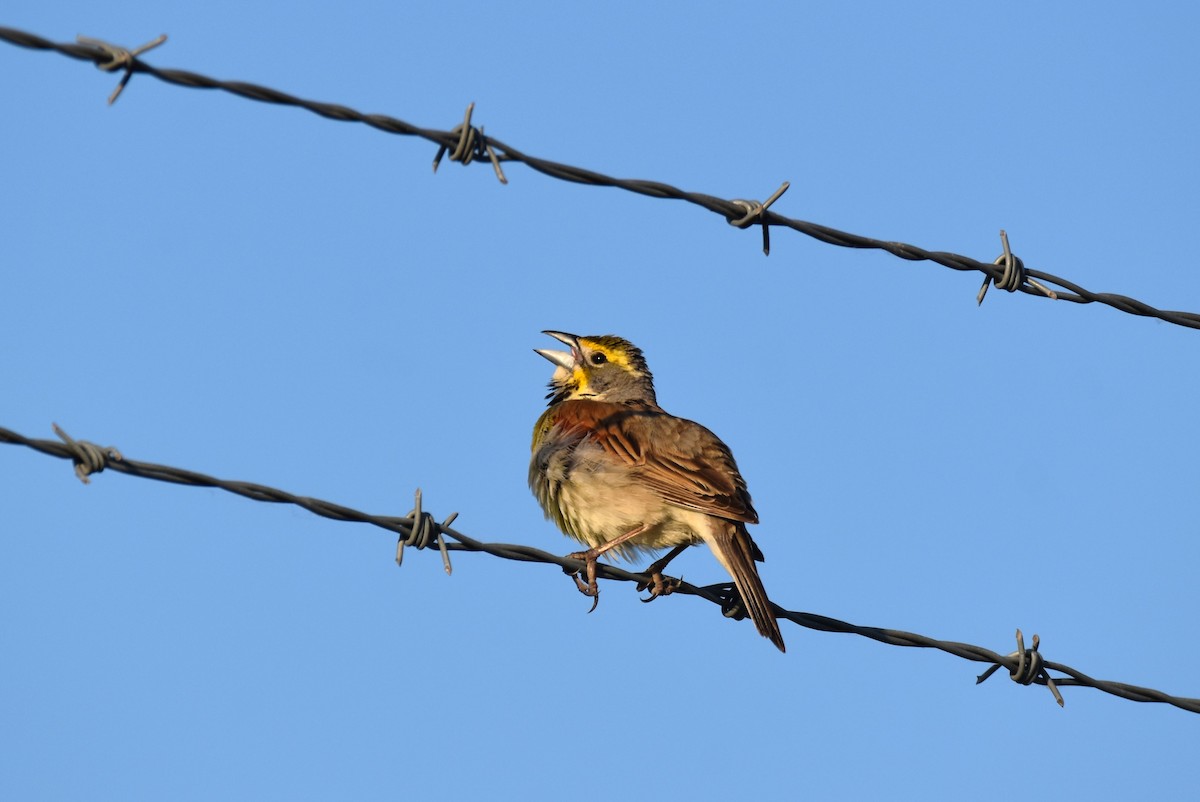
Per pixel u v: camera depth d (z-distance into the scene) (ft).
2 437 32.09
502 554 40.40
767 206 40.75
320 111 35.19
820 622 43.45
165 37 32.50
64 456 32.81
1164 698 43.62
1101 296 45.55
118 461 33.32
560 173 38.50
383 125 36.06
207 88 33.78
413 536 37.50
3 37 31.35
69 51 32.09
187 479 34.27
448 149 36.88
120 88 32.63
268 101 34.53
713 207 40.50
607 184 39.09
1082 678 43.16
